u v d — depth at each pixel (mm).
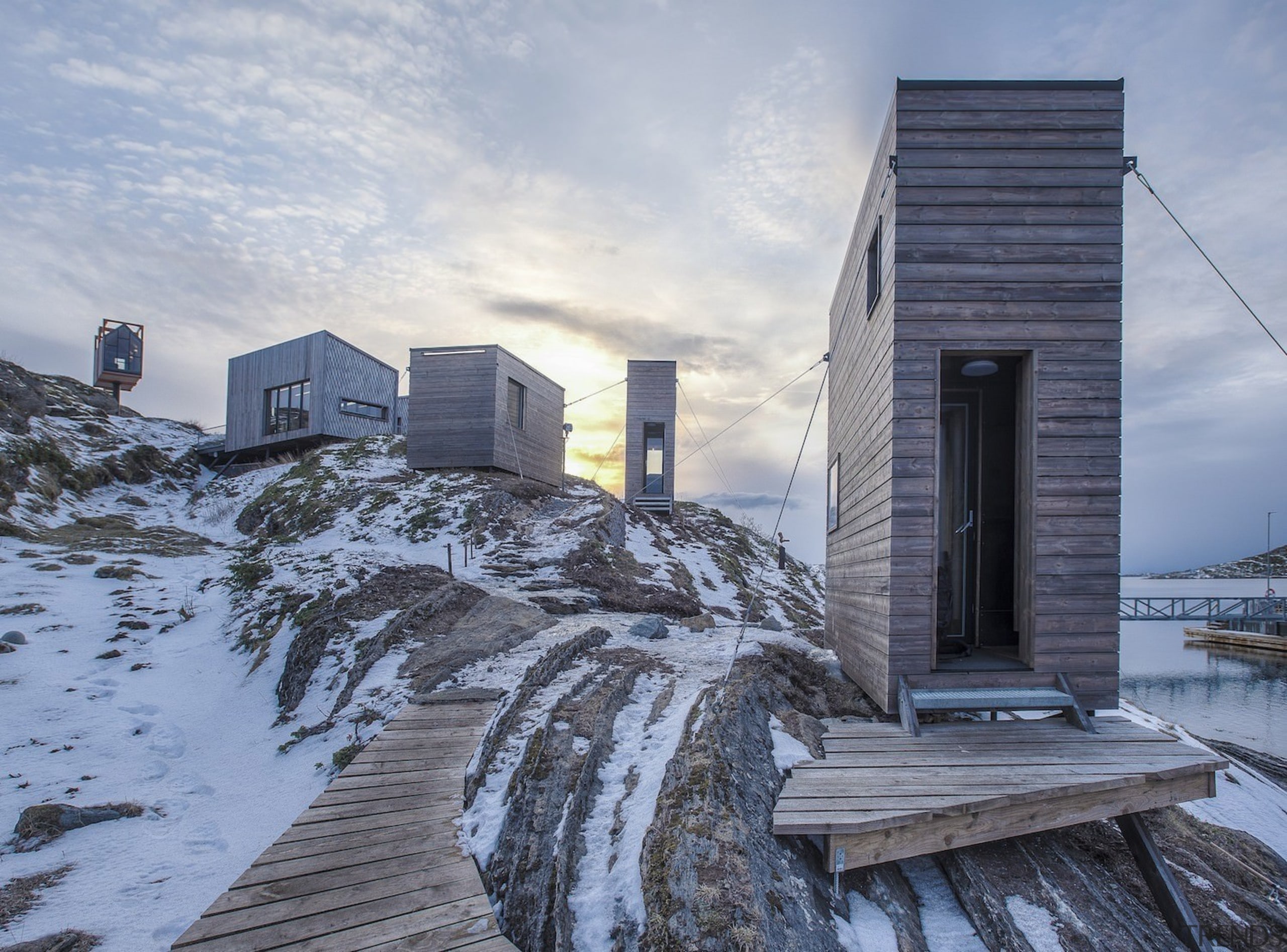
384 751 5621
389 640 8625
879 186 6168
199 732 7379
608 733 5594
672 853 3707
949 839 4055
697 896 3375
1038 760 4625
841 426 8281
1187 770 4484
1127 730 5188
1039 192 5523
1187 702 19234
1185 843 5523
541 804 4492
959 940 3885
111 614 10352
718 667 7508
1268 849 6098
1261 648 30766
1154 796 4508
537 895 3729
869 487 6414
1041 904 4051
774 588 20781
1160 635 40000
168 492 23172
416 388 22031
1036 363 5418
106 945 3973
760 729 5258
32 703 7352
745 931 3164
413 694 7082
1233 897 4773
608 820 4426
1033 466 5402
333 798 4816
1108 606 5379
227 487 22953
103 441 23938
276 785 6062
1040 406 5414
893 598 5430
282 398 25906
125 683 8273
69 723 7078
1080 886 4258
